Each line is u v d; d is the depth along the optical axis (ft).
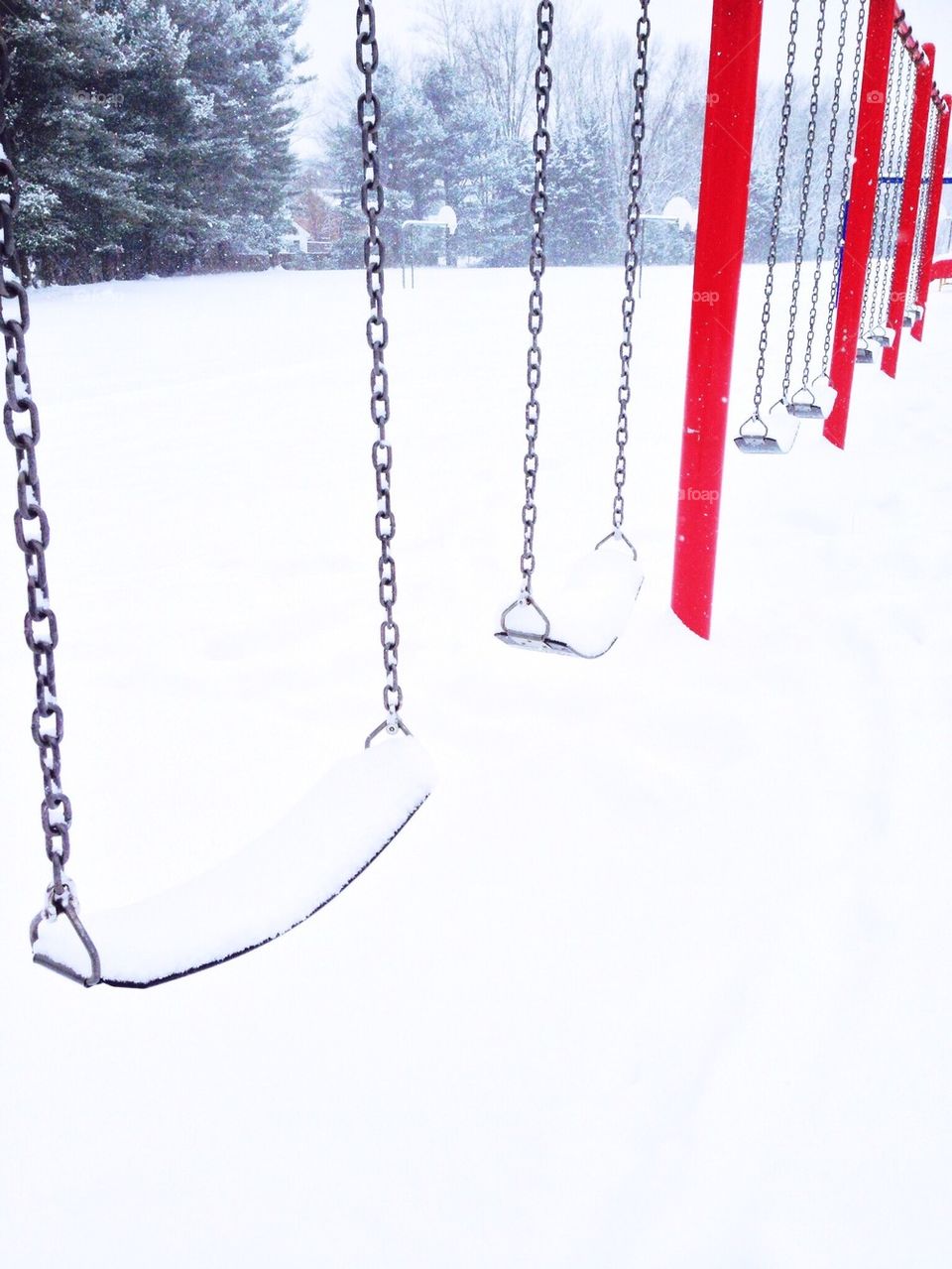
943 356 27.48
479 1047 3.94
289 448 16.51
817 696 6.92
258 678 7.64
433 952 4.49
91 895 5.05
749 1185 3.30
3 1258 3.14
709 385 7.56
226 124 75.36
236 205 79.56
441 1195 3.32
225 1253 3.15
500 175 106.93
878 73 14.08
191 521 12.19
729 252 7.26
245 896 3.53
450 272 84.07
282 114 83.10
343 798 4.05
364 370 25.99
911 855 5.04
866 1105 3.59
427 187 106.01
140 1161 3.48
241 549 11.01
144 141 65.05
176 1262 3.13
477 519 11.95
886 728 6.37
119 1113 3.68
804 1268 3.03
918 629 7.95
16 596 9.55
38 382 24.13
